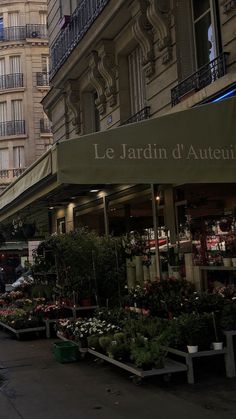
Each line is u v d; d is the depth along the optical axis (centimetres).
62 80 1669
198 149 566
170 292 718
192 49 1071
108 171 535
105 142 539
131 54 1342
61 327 842
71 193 1212
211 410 491
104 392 572
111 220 1272
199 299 664
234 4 871
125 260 934
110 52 1366
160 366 582
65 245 918
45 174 573
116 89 1367
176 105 1006
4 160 4256
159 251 923
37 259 1050
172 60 1083
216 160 572
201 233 862
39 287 1126
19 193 720
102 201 1245
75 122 1661
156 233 898
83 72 1566
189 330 596
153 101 1162
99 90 1457
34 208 1432
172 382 591
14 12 4316
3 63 4319
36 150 4225
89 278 920
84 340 733
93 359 745
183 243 921
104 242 952
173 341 609
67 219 1549
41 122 4250
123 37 1303
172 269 847
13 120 4253
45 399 559
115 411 505
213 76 937
